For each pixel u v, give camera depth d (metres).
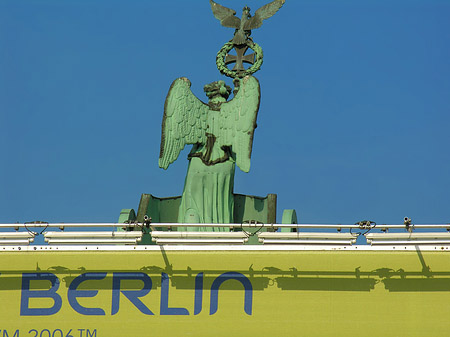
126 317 117.69
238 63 133.25
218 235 118.62
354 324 116.88
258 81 129.00
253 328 117.25
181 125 128.38
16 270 118.44
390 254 117.62
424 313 116.62
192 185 129.00
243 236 118.75
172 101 128.62
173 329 117.44
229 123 129.25
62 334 117.44
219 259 118.38
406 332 116.50
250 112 128.50
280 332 117.06
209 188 128.88
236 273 118.12
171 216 131.88
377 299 117.06
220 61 133.38
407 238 117.81
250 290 117.81
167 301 117.81
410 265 117.31
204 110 129.75
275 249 118.38
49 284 118.38
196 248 118.56
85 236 118.81
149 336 117.38
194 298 117.81
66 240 118.75
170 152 127.69
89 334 117.44
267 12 134.00
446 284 117.00
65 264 118.50
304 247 118.25
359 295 117.25
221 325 117.38
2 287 118.19
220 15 134.75
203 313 117.62
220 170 129.00
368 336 116.56
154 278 118.19
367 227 117.81
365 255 117.75
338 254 117.88
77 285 118.25
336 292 117.44
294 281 117.75
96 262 118.50
